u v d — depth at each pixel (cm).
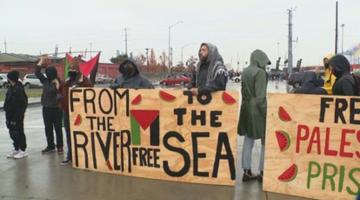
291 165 663
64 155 960
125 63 805
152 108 746
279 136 668
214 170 715
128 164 773
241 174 782
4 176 786
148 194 671
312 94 664
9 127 938
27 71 7769
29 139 1220
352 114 630
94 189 700
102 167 798
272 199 644
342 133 636
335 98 638
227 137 707
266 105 714
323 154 646
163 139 741
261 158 733
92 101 796
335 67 661
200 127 719
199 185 714
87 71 877
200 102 716
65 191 693
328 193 644
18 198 664
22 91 940
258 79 716
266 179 678
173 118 733
